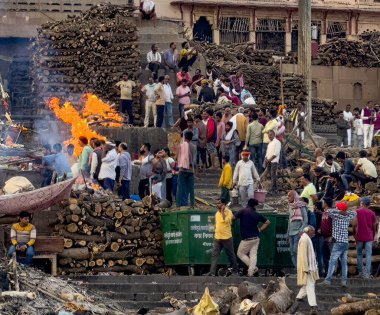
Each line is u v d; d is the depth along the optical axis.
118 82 48.47
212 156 43.25
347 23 76.50
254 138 42.62
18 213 33.91
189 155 38.06
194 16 73.19
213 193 41.75
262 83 56.22
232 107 47.38
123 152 38.91
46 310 29.77
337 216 34.50
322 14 76.19
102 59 50.09
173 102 48.72
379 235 36.38
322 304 33.38
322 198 36.78
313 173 41.19
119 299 33.06
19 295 30.02
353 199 37.28
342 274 34.56
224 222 34.50
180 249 35.03
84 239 34.88
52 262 34.22
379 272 36.31
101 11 52.34
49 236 34.47
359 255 35.50
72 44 50.22
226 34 73.81
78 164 38.34
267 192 41.62
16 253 33.09
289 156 45.06
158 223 35.56
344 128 52.97
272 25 74.56
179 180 38.12
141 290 33.50
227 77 51.12
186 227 35.00
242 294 31.83
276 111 50.81
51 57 50.31
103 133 44.16
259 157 42.78
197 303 32.69
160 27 53.84
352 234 36.69
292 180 42.41
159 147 44.12
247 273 35.22
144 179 39.28
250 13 74.12
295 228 34.75
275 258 35.47
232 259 34.69
